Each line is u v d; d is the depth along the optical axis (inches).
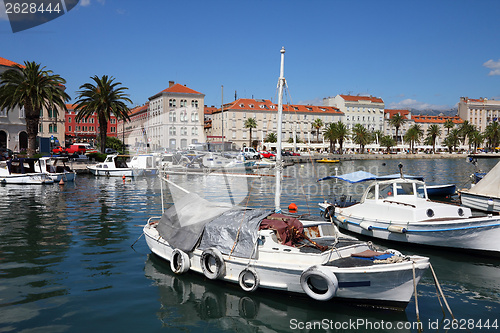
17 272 415.8
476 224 461.1
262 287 357.4
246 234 370.3
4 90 1520.7
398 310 325.7
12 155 1812.3
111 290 370.0
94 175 1555.1
